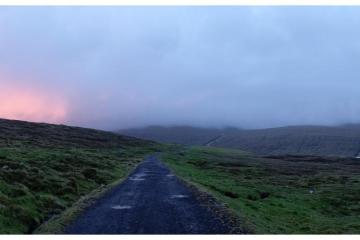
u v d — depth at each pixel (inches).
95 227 1023.6
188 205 1401.3
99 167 2674.7
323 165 6269.7
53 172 1907.0
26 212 1100.5
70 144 5285.4
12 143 3708.2
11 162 1782.7
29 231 1029.8
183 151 7544.3
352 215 2322.8
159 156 5364.2
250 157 7760.8
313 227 1594.5
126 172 2874.0
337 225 1710.1
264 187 2874.0
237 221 1170.6
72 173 2011.6
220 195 1883.6
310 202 2507.4
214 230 1017.5
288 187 3186.5
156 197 1600.6
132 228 1016.2
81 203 1400.1
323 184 3533.5
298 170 5022.1
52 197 1378.0
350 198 2807.6
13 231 969.5
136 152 5846.5
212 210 1305.4
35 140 4886.8
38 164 2043.6
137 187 1945.1
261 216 1599.4
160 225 1055.6
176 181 2276.1
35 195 1323.8
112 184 2044.8
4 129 5728.3
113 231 983.0
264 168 4847.4
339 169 5561.0
